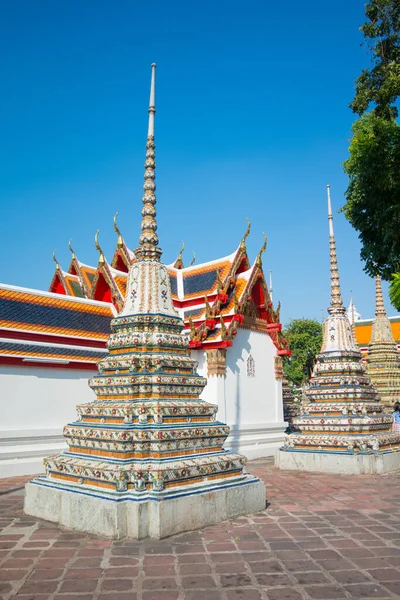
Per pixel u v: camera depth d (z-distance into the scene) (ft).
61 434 61.26
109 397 34.99
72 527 30.07
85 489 30.40
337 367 60.29
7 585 21.58
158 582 21.88
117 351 36.47
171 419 32.63
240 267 86.94
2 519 32.78
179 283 87.86
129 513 28.09
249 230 83.92
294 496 40.86
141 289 37.45
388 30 71.00
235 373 75.46
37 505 33.19
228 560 24.62
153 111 40.75
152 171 40.01
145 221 39.17
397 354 102.27
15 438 57.06
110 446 31.01
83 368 65.82
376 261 77.61
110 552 25.68
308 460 55.47
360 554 25.66
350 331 63.98
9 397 58.23
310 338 208.13
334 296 64.80
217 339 72.18
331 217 66.44
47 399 61.57
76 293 95.25
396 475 51.70
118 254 89.92
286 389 100.27
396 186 70.18
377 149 69.00
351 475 51.85
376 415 58.08
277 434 80.38
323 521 32.35
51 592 20.84
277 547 26.71
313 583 21.81
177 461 30.91
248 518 32.94
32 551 25.93
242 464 34.83
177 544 27.02
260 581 22.03
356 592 20.85
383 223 73.15
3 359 58.13
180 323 37.83
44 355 62.03
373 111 72.79
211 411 35.65
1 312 63.72
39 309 68.44
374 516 33.86
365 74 73.36
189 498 29.73
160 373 33.99
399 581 22.07
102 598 20.24
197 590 21.04
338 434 55.98
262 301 82.74
